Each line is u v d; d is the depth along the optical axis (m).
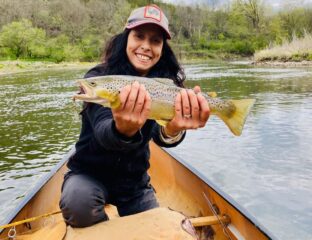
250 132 8.42
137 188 2.70
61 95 15.64
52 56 54.31
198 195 3.61
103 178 2.52
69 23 63.81
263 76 21.14
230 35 74.50
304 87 15.52
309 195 5.18
